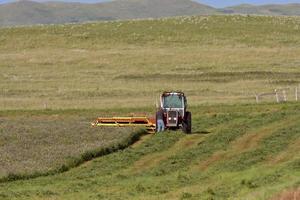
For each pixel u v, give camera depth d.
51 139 107.06
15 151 96.31
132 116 133.75
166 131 114.25
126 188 71.88
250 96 179.75
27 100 181.88
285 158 86.50
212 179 74.94
